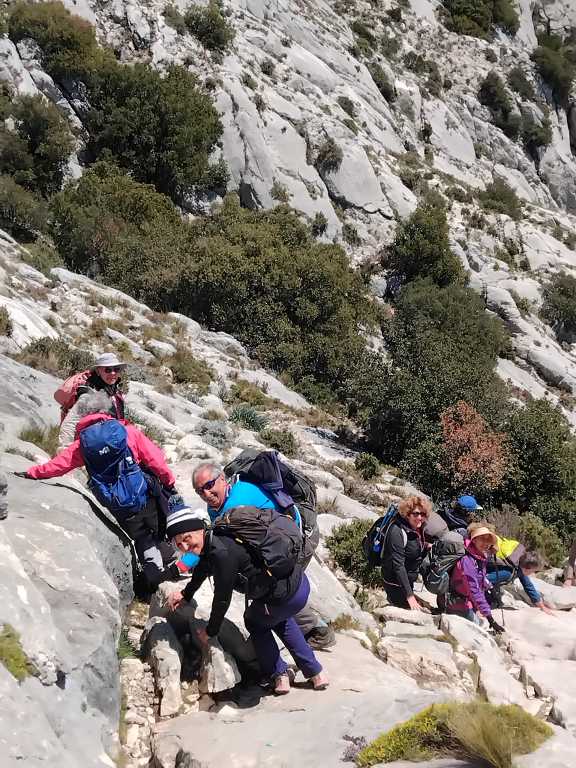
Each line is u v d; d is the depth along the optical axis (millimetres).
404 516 7090
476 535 7238
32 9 40719
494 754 3486
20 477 5250
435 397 21094
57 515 4844
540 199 79062
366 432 22469
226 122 45000
